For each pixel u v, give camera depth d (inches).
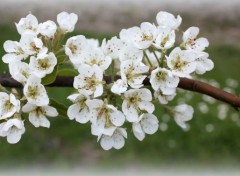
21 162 65.9
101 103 21.4
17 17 159.6
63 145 71.3
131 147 69.8
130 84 21.4
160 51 24.1
